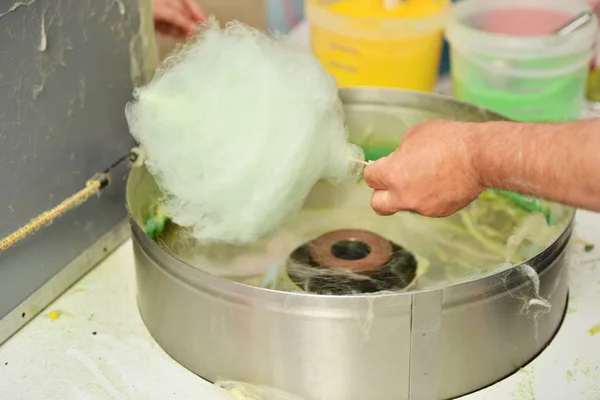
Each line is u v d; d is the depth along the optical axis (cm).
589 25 127
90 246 100
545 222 104
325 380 75
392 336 73
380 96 113
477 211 111
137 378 81
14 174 85
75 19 91
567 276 88
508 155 66
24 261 88
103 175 100
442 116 111
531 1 140
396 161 73
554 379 80
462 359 77
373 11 133
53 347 86
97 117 99
